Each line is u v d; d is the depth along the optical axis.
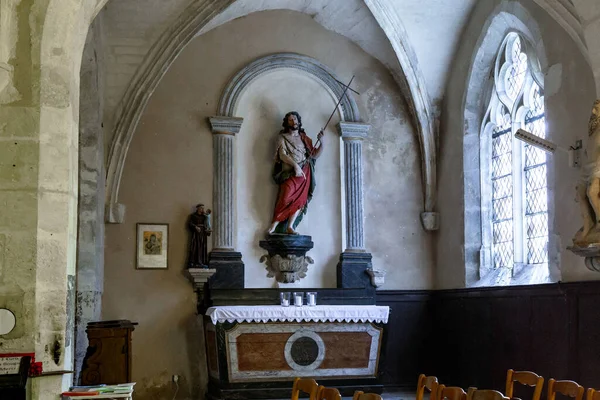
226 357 11.34
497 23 12.04
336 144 13.51
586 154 9.48
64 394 6.07
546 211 11.34
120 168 12.22
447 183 13.40
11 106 6.12
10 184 6.05
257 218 13.00
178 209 12.50
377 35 13.31
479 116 12.95
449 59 13.36
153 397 12.00
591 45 9.01
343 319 11.80
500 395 5.46
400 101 13.75
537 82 11.47
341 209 13.36
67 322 6.25
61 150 6.21
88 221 11.34
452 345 12.90
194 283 12.32
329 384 11.77
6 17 6.11
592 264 8.66
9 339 5.93
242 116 13.16
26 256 6.01
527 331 10.74
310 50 13.51
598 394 6.20
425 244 13.63
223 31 13.09
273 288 12.60
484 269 12.62
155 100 12.63
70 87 6.33
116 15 11.77
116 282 12.10
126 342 9.52
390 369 13.18
